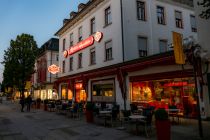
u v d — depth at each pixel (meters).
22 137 9.52
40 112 21.17
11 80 33.50
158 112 7.91
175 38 10.05
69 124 12.90
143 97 14.98
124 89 16.17
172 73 12.64
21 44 32.81
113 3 18.78
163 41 19.81
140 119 9.53
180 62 10.02
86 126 11.99
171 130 9.62
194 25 22.44
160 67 13.52
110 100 18.05
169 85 13.30
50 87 40.50
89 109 13.56
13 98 62.34
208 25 11.43
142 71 14.91
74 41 26.72
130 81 15.94
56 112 20.53
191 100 12.03
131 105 12.70
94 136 9.34
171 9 20.75
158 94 13.96
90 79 21.39
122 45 17.20
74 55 26.47
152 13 19.42
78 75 23.31
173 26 20.62
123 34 17.36
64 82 27.56
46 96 40.88
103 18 20.25
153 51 18.84
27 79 33.50
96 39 20.75
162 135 7.73
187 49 9.30
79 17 25.03
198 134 8.77
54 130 11.05
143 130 10.34
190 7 22.27
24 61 32.91
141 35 18.34
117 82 17.17
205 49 11.45
